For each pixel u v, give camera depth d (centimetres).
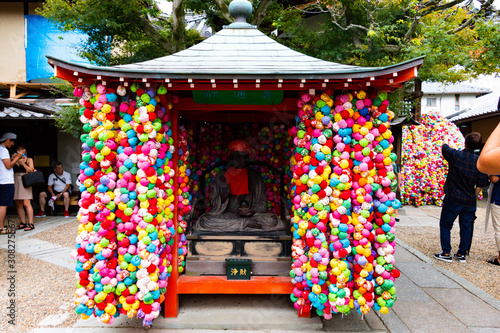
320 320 303
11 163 625
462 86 1794
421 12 736
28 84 694
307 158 274
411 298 366
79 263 267
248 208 371
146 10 739
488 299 363
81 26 672
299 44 814
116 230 268
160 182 270
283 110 316
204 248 332
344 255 266
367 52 723
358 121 268
